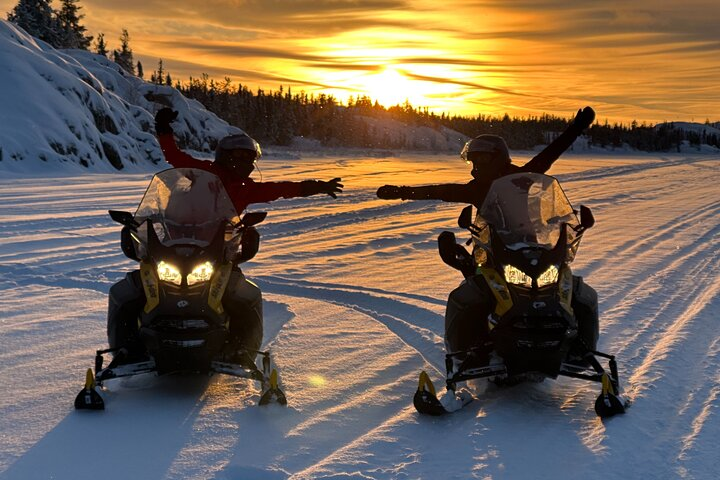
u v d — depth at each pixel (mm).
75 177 28141
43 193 20922
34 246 11852
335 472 3922
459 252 5723
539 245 4961
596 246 12641
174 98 54875
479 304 5156
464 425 4684
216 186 5234
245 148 5609
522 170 5754
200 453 4168
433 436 4496
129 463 4016
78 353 6066
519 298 4766
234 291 5191
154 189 5230
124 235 5227
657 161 68312
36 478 3811
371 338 6699
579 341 5191
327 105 157125
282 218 16094
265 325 7246
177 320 4676
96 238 12805
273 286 9062
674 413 4902
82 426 4527
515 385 5504
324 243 12945
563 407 5047
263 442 4355
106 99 42250
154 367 4887
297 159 56469
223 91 117625
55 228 13805
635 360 6094
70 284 9023
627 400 4980
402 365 5949
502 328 4789
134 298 5031
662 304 8219
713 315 7676
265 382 5066
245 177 5715
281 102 135750
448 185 5777
